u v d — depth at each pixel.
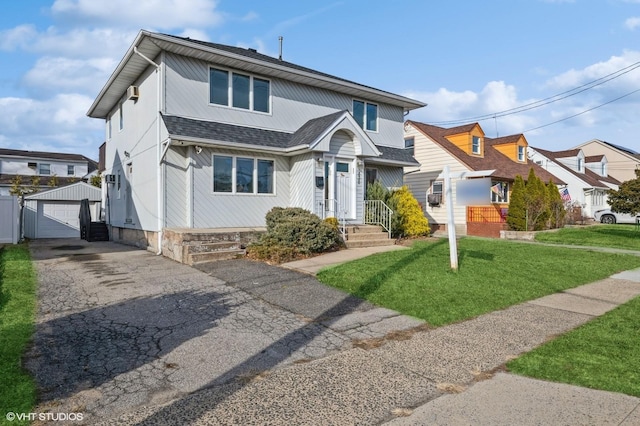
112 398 3.56
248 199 13.41
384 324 5.73
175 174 12.24
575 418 3.23
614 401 3.51
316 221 11.20
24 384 3.71
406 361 4.46
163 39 11.30
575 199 32.28
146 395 3.63
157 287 7.59
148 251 12.95
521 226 18.44
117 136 17.45
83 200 20.48
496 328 5.60
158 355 4.55
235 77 13.61
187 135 11.34
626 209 15.96
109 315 5.92
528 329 5.57
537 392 3.71
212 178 12.62
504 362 4.45
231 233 11.10
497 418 3.25
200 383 3.88
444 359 4.52
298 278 8.23
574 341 5.03
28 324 5.40
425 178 23.36
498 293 7.35
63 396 3.58
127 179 15.90
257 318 5.91
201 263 9.92
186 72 12.52
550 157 34.72
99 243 16.78
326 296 7.04
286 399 3.57
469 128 23.41
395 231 15.04
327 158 13.90
